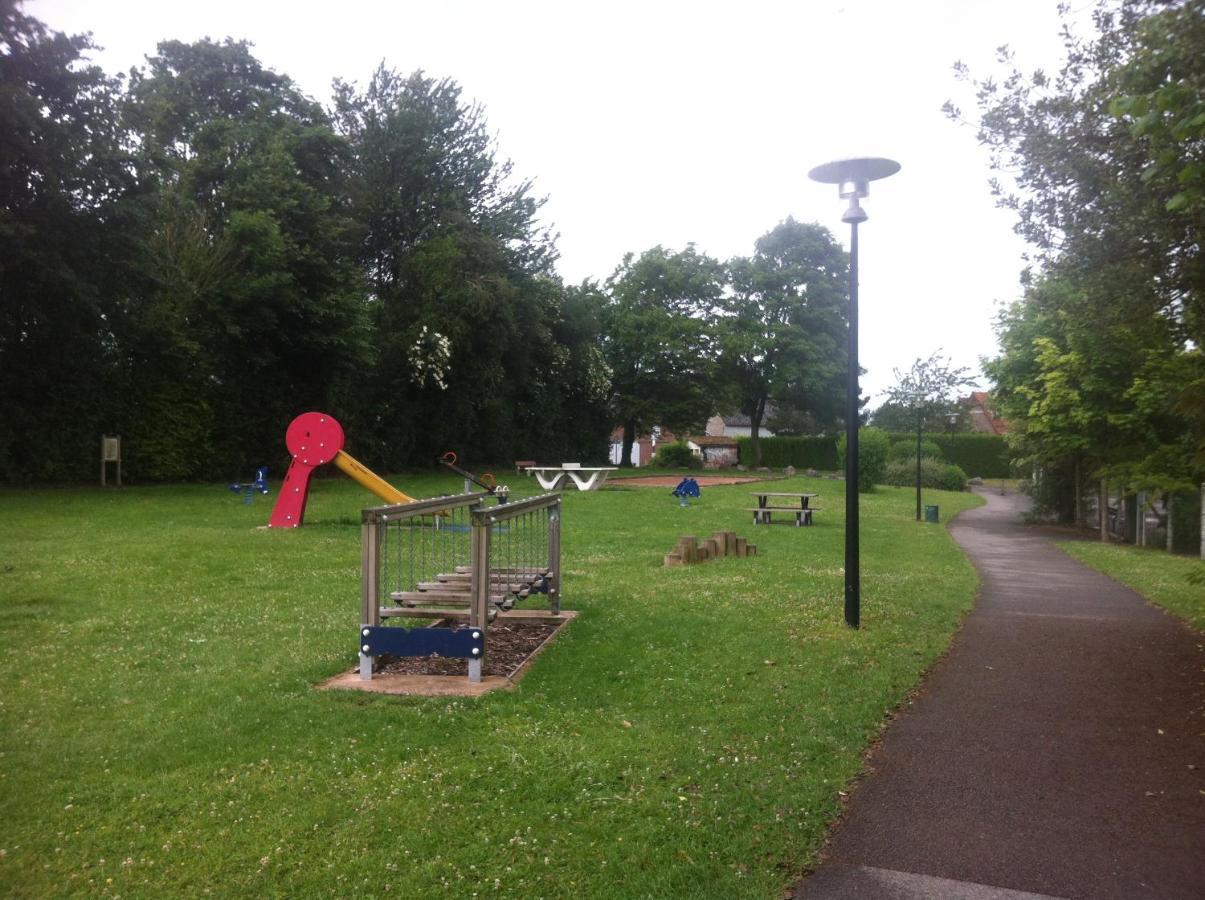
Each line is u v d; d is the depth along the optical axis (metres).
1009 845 4.29
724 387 59.22
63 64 21.33
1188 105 5.69
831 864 4.09
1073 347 22.08
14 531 14.28
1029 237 9.04
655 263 58.03
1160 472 16.86
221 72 35.72
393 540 14.94
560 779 4.83
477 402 41.97
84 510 17.72
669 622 8.83
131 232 22.66
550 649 7.69
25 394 23.17
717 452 91.50
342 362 30.55
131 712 5.91
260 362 28.25
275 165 29.59
